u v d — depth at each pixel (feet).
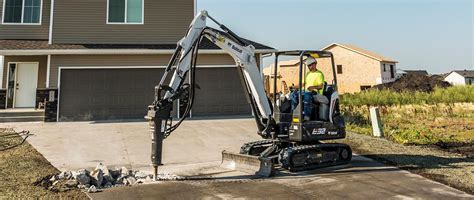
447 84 107.04
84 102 46.39
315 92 24.95
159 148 20.97
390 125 48.91
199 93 49.83
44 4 53.01
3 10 51.72
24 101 51.44
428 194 18.25
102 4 50.16
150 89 48.34
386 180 21.11
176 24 52.06
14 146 29.78
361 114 58.39
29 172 22.07
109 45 48.91
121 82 47.67
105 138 34.47
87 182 19.60
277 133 24.57
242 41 24.30
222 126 42.01
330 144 25.31
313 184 20.25
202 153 29.43
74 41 49.16
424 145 33.86
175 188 19.39
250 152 25.22
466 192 18.67
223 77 50.65
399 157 27.66
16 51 44.11
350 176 22.18
